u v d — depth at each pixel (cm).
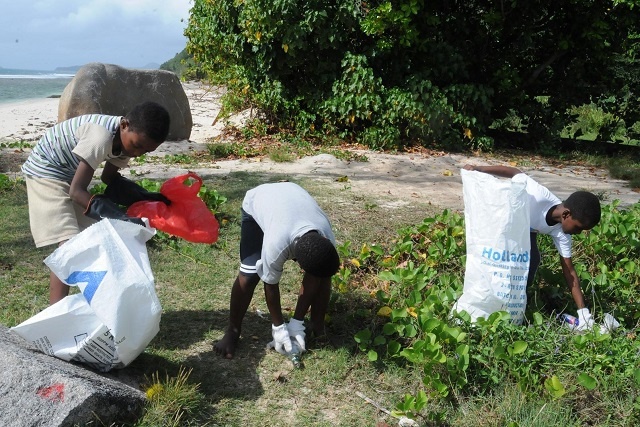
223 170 952
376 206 755
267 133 1312
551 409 355
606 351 398
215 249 588
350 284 525
